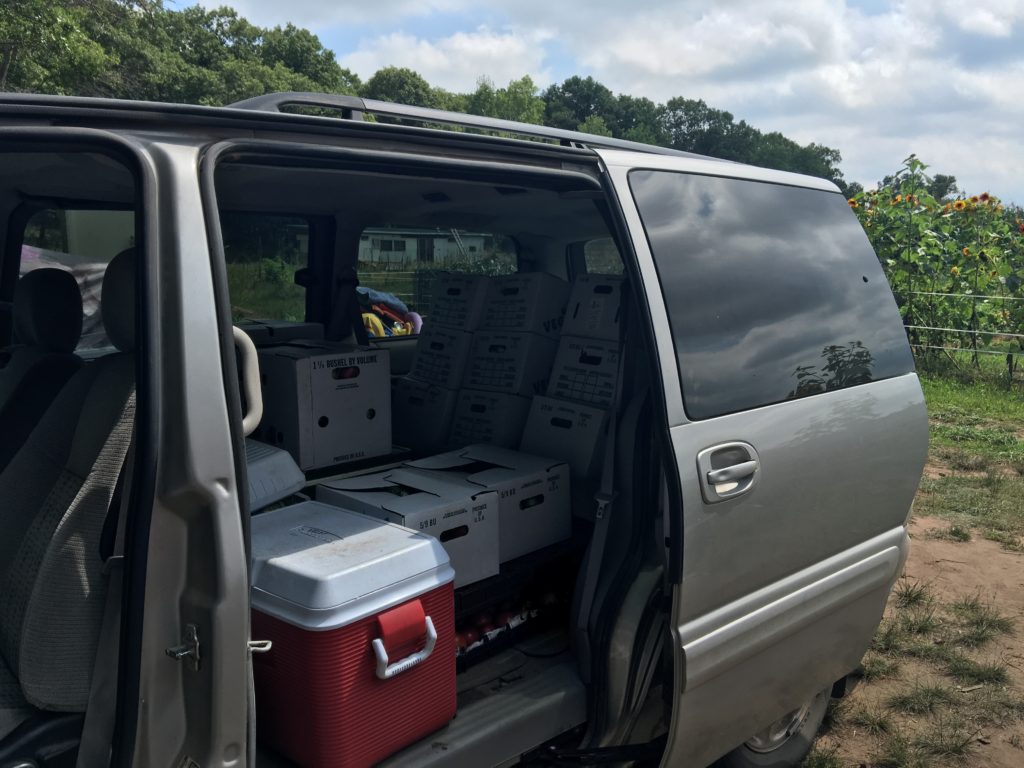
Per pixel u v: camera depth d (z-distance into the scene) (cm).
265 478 222
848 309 290
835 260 294
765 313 257
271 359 303
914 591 468
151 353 142
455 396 345
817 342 271
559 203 313
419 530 233
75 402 203
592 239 388
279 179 243
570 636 249
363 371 312
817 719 319
